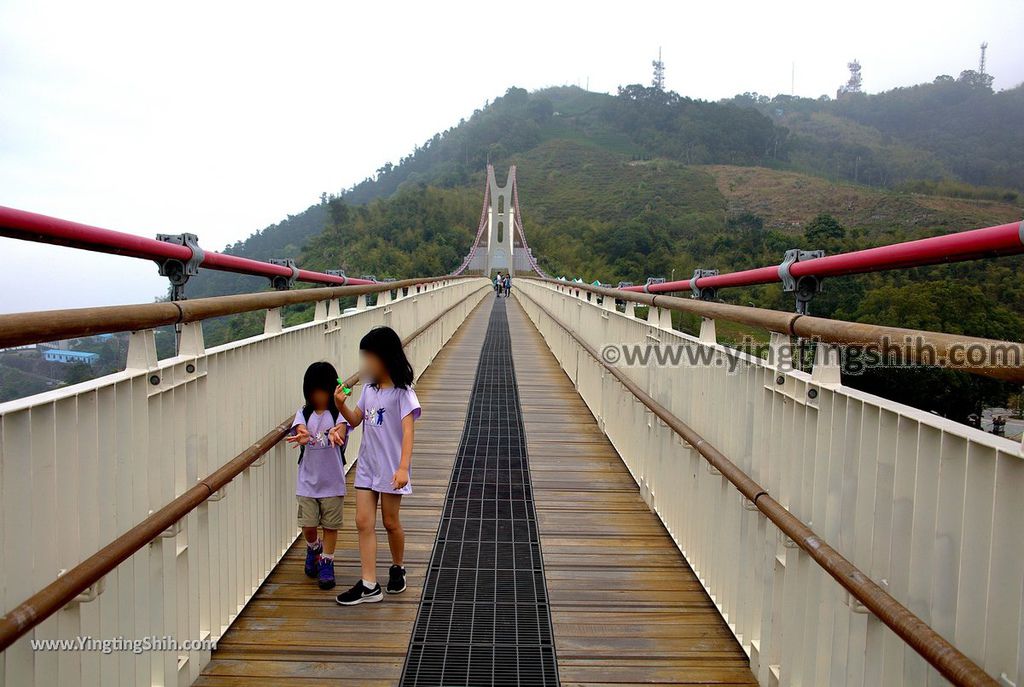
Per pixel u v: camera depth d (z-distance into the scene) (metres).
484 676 2.53
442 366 10.45
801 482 2.29
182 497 2.23
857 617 1.89
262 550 3.26
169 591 2.28
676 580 3.42
